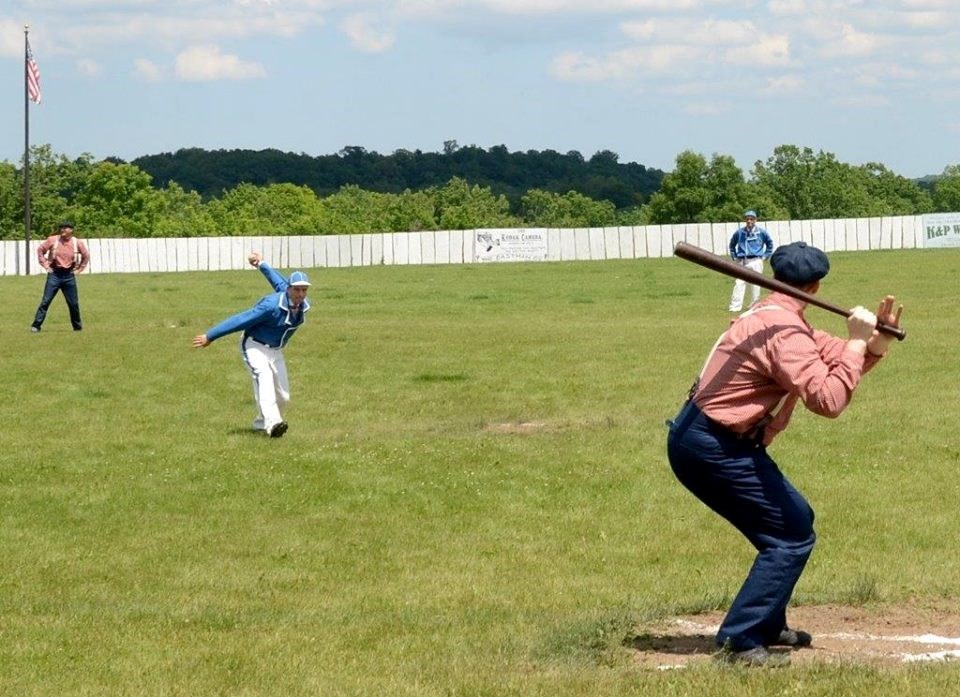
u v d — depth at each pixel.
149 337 24.11
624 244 56.88
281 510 11.26
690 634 7.32
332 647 7.12
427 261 56.91
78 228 85.69
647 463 12.76
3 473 12.59
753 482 6.39
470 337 23.34
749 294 31.20
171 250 58.00
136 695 6.25
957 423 14.23
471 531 10.52
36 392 17.88
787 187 95.31
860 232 56.03
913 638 7.11
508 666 6.61
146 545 10.14
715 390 6.36
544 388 17.52
